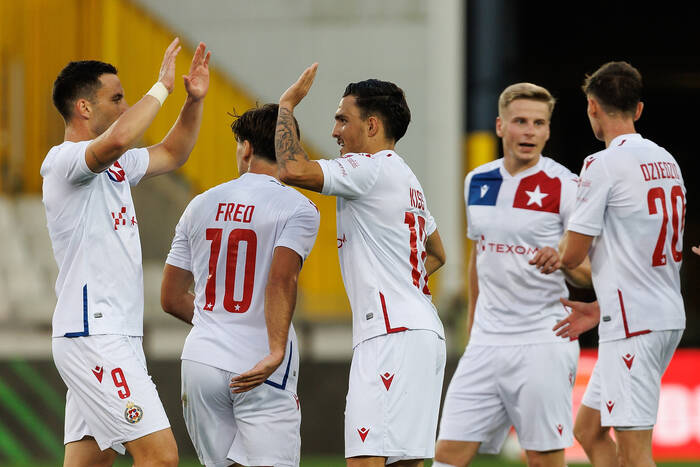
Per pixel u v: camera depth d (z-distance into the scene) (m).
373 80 13.61
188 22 33.41
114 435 13.22
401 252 13.18
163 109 33.16
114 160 12.95
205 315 13.45
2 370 27.80
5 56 33.91
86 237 13.33
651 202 14.54
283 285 13.05
